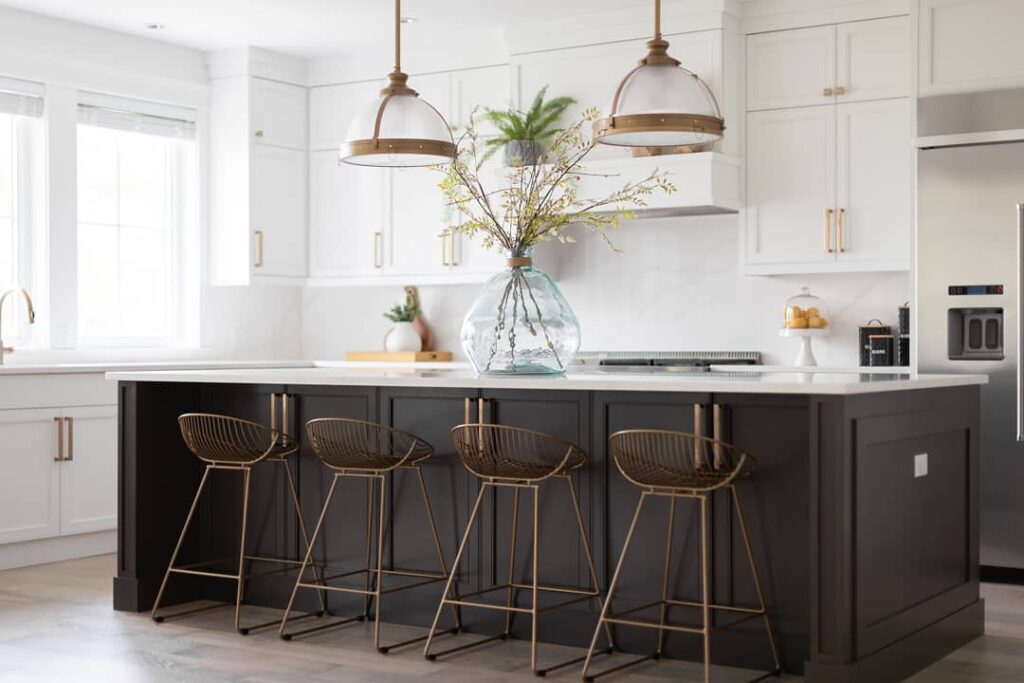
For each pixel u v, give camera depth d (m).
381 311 7.86
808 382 3.70
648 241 6.94
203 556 5.06
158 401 4.94
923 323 5.54
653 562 4.07
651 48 4.13
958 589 4.38
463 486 4.41
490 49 6.95
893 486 3.91
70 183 6.63
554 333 4.40
